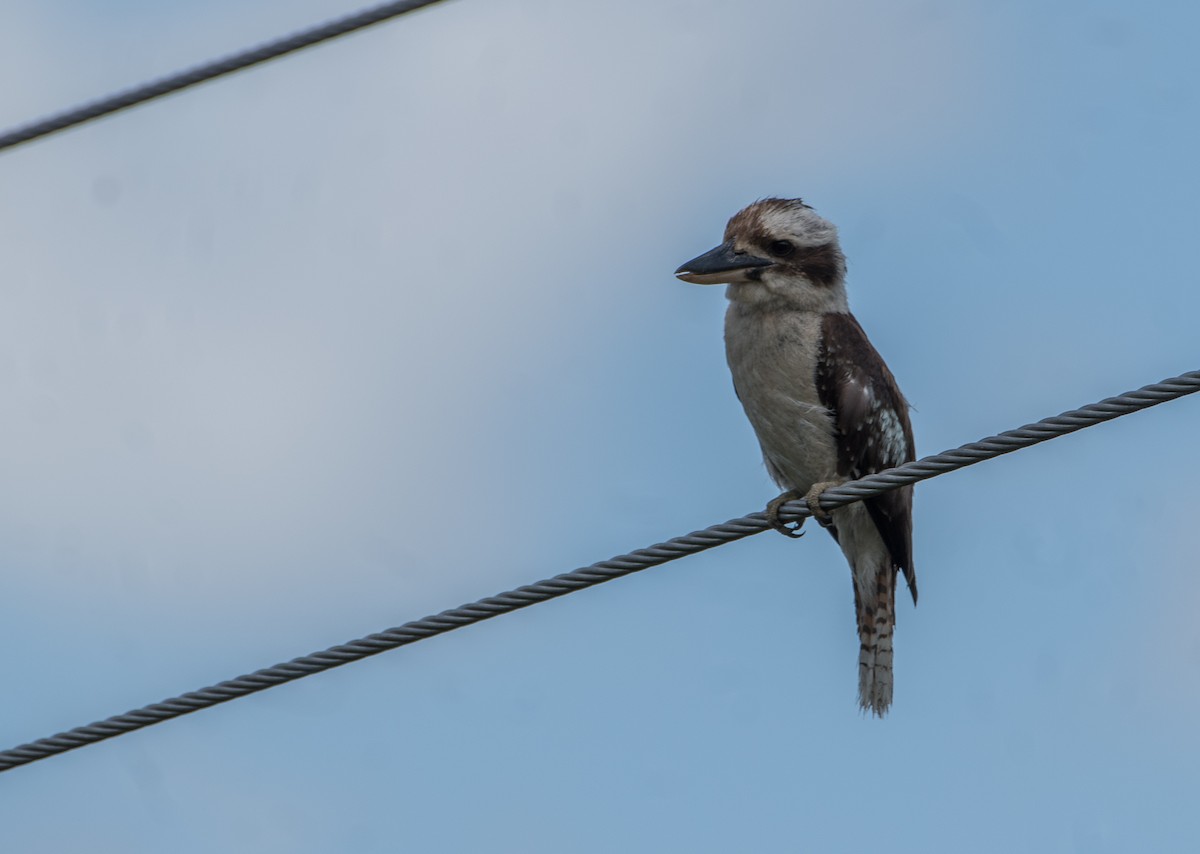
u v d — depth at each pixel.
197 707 9.09
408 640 8.98
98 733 9.17
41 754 9.29
